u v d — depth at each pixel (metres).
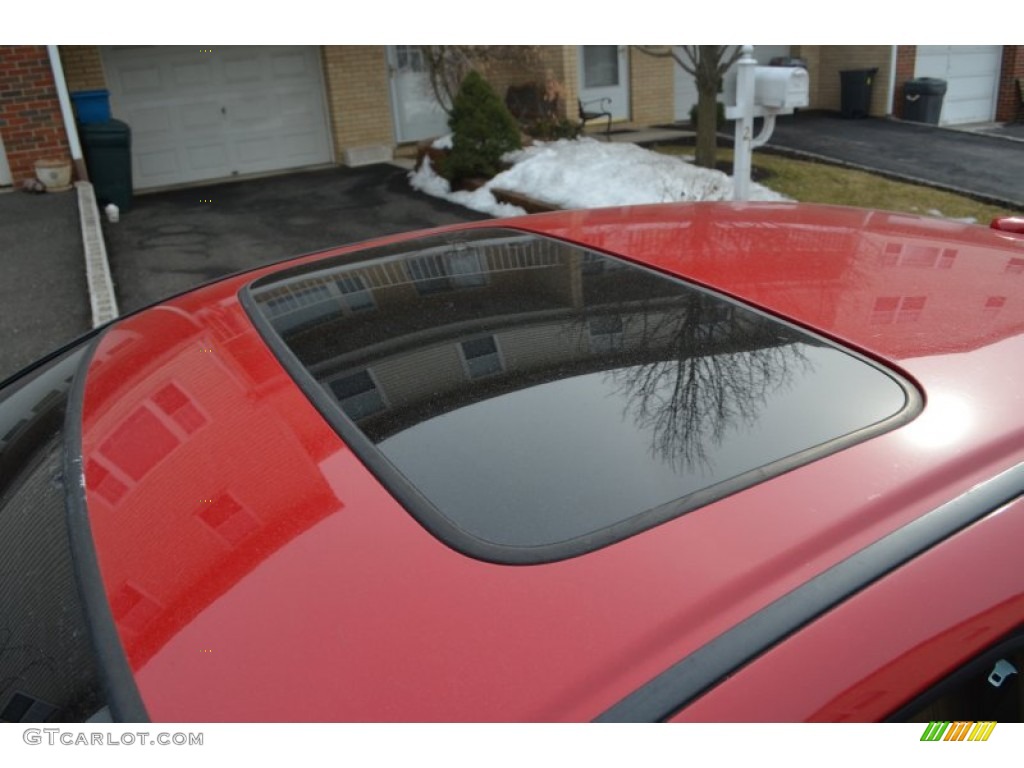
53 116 10.15
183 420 1.33
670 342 1.43
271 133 13.41
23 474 1.35
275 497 1.12
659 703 0.87
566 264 1.84
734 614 0.94
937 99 16.11
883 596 0.98
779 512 1.06
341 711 0.87
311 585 0.99
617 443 1.20
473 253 1.99
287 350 1.52
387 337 1.53
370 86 13.66
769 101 7.04
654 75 16.12
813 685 0.91
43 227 8.48
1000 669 1.03
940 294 1.56
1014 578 1.04
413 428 1.25
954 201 10.27
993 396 1.24
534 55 12.96
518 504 1.10
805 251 1.81
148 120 12.62
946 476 1.11
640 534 1.04
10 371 5.37
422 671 0.90
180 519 1.11
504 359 1.42
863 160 12.77
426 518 1.07
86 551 1.10
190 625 0.96
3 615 1.08
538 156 10.67
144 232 9.80
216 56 12.79
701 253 1.84
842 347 1.38
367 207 10.66
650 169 10.10
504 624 0.94
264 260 8.50
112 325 2.04
